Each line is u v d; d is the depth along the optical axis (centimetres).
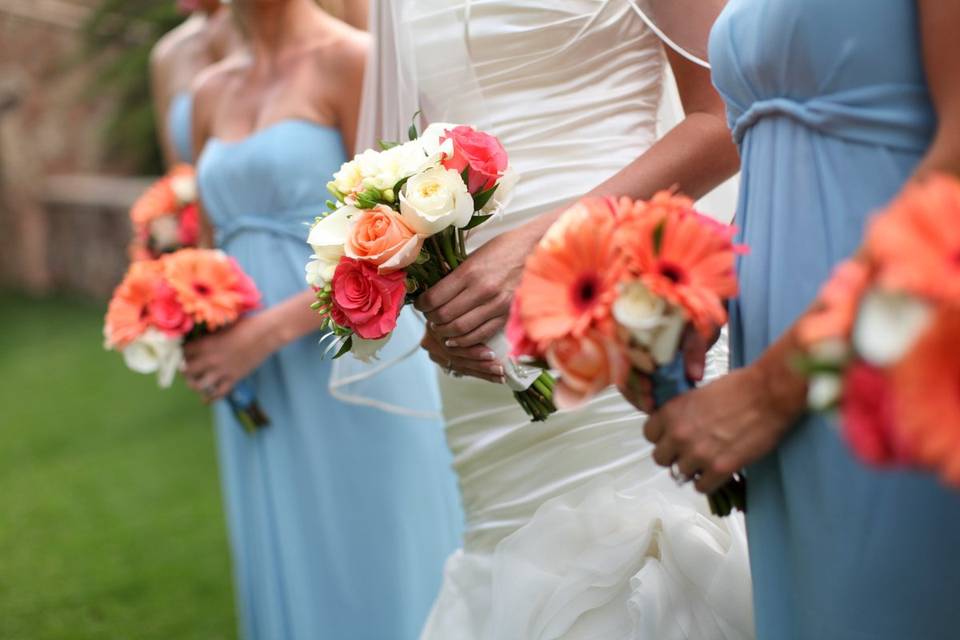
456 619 241
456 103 235
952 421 101
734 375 160
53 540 536
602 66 233
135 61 880
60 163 1204
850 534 157
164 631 427
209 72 341
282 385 315
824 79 160
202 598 457
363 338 197
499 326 206
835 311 113
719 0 213
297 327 304
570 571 215
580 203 156
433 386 318
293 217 311
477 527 245
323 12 326
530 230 207
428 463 312
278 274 313
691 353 162
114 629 432
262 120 315
